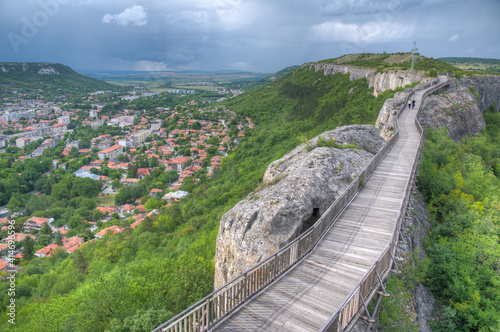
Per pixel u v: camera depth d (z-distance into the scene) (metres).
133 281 15.03
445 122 35.41
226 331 6.56
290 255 8.94
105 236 56.69
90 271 36.38
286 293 7.85
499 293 12.73
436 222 17.95
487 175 25.27
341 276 8.55
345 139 20.25
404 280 11.34
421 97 37.75
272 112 158.50
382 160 19.67
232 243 11.63
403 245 12.77
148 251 41.34
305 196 12.09
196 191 80.00
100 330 13.14
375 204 13.27
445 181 20.30
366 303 7.67
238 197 50.41
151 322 10.79
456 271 13.71
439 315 12.82
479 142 34.28
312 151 16.91
